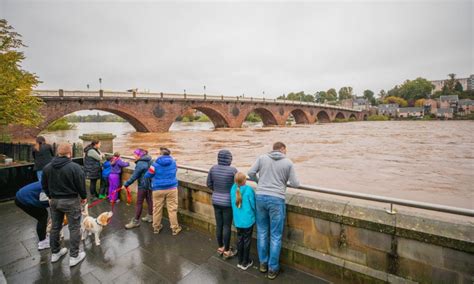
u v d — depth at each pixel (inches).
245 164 670.5
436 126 2664.9
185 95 1854.1
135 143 1151.6
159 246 173.0
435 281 109.5
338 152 909.2
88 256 162.2
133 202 260.8
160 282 135.5
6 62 517.3
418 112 5191.9
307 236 143.8
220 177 154.2
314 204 140.0
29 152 435.5
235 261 153.9
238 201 141.4
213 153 868.0
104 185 283.3
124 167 270.1
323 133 1786.4
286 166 139.0
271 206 135.6
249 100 2374.5
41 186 165.8
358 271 124.9
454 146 1061.8
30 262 156.5
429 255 110.1
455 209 107.6
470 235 101.5
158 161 186.4
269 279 135.6
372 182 511.5
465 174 573.9
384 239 120.3
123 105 1467.8
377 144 1149.7
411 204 117.7
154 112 1652.3
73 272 145.8
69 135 1744.6
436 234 105.8
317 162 723.4
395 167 657.0
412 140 1312.7
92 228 173.5
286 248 147.9
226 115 2199.8
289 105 3043.8
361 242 126.6
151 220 215.5
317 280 134.1
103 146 379.6
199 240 180.9
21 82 515.2
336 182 509.7
